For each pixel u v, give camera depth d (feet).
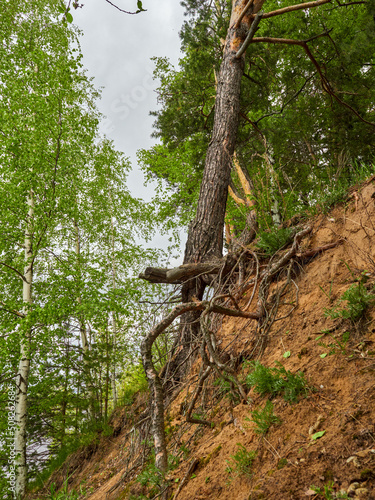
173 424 10.11
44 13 35.60
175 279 13.25
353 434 4.79
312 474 4.68
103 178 43.04
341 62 23.63
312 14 27.94
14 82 30.63
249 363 8.20
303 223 12.44
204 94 29.27
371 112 26.32
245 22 20.25
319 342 7.16
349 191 11.64
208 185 16.52
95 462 18.83
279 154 27.91
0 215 28.76
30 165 28.17
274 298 9.91
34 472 30.17
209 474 6.34
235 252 13.14
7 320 28.63
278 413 6.24
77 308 26.68
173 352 13.10
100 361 28.40
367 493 3.99
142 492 8.03
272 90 27.66
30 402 33.19
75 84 38.86
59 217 31.86
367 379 5.54
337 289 8.25
